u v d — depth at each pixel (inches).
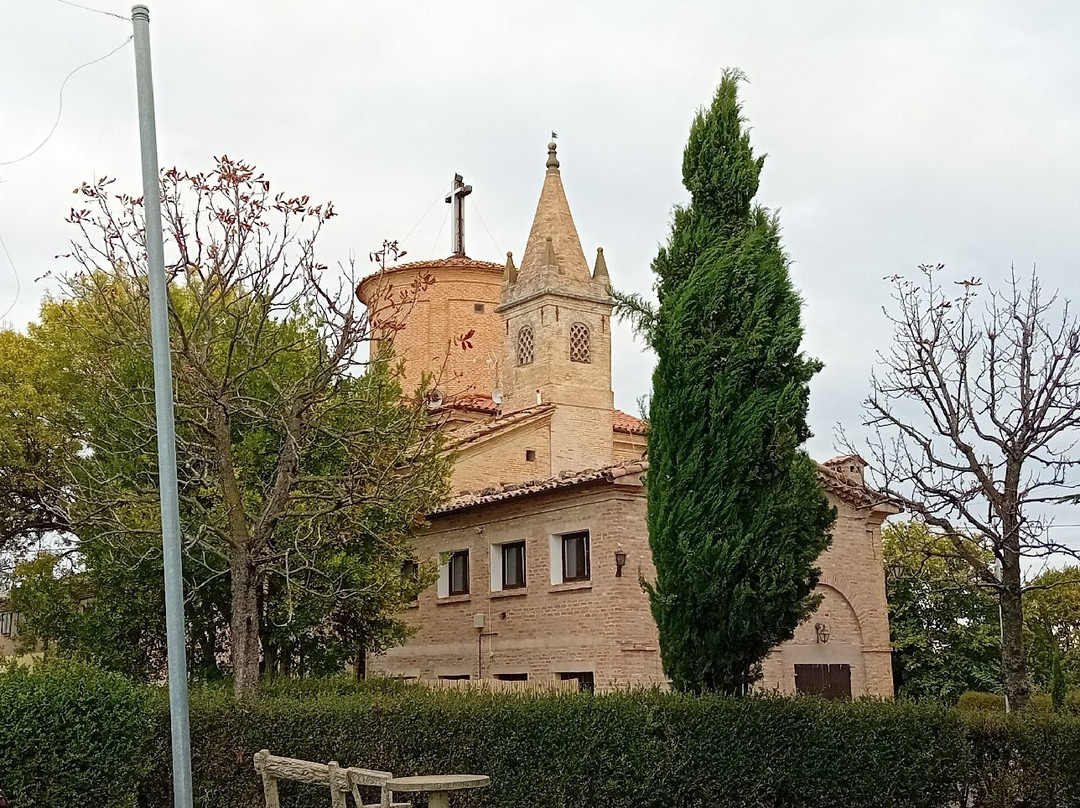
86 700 517.0
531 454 1290.6
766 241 580.1
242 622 677.3
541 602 986.7
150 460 817.5
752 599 540.1
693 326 577.9
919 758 525.7
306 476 760.3
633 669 906.7
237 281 690.8
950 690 1234.0
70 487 812.6
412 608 1133.1
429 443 869.2
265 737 550.9
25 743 498.9
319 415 743.7
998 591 630.5
